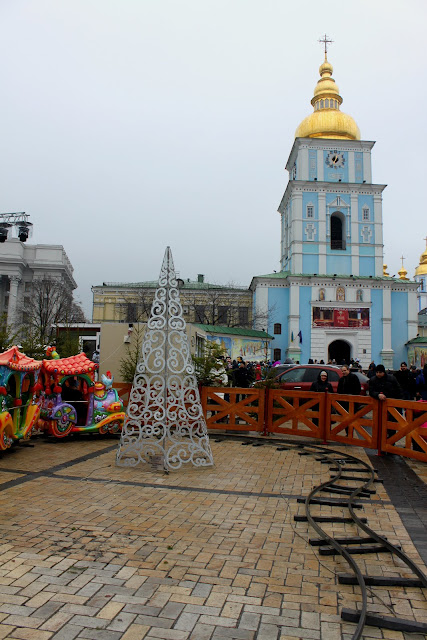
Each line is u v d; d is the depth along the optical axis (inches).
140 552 188.5
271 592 159.9
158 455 360.8
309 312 1855.3
